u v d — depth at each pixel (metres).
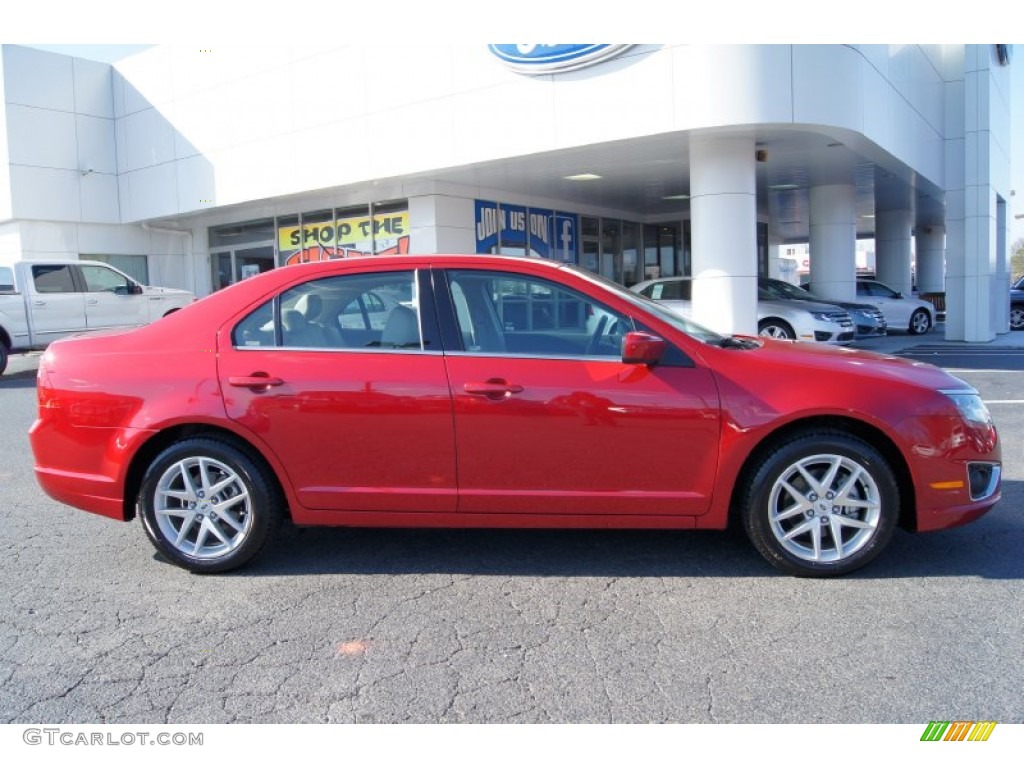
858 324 17.92
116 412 4.34
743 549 4.72
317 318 4.40
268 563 4.61
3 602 4.11
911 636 3.59
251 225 19.75
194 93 18.00
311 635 3.70
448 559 4.64
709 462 4.12
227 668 3.41
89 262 14.85
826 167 15.62
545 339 4.29
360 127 14.94
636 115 11.65
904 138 15.04
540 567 4.50
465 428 4.17
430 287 4.36
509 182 16.12
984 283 17.73
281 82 16.16
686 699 3.12
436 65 13.69
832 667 3.34
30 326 13.96
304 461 4.26
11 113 18.64
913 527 4.22
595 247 20.56
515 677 3.30
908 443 4.07
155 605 4.05
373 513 4.29
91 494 4.40
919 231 30.47
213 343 4.39
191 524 4.41
